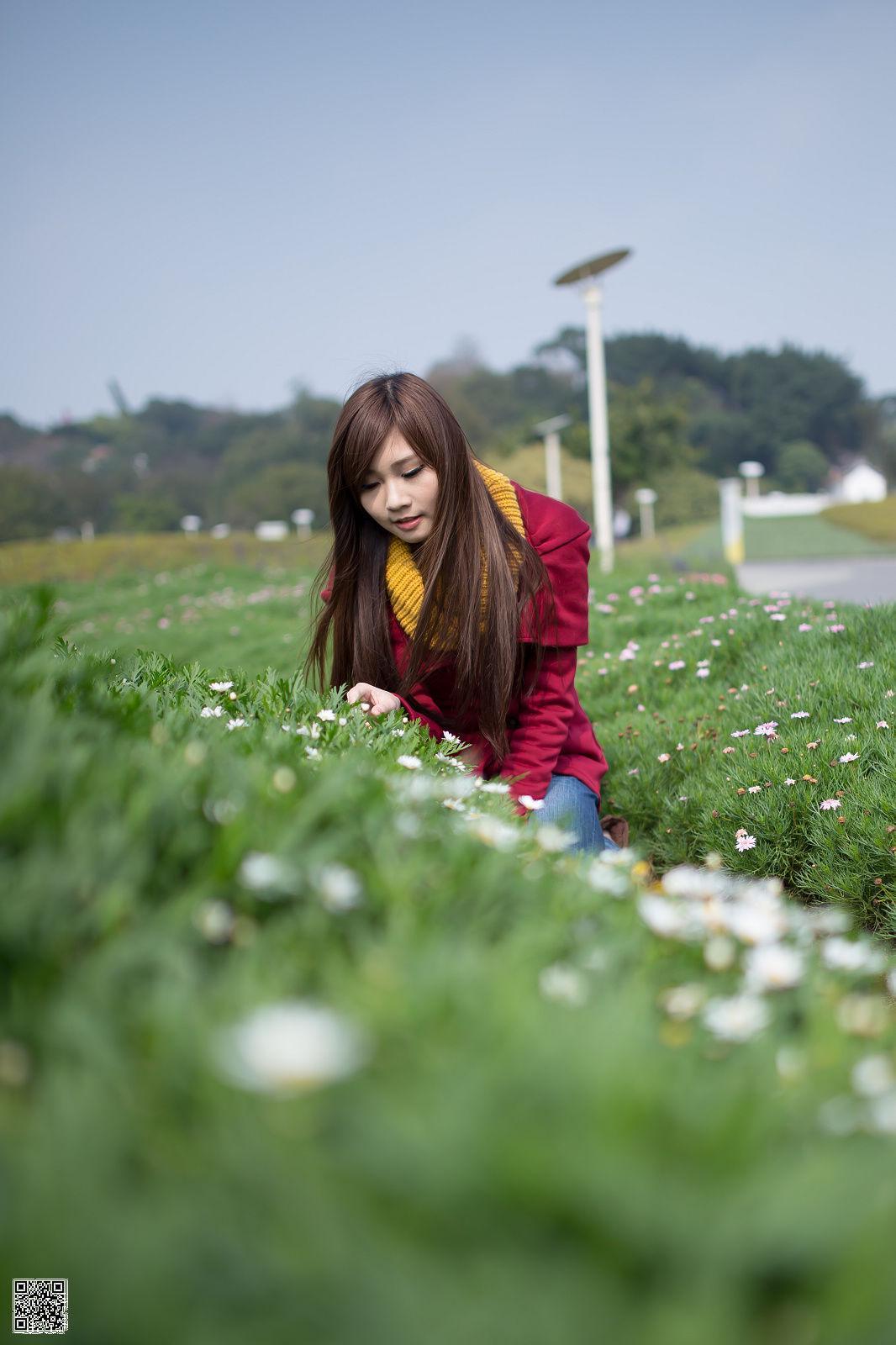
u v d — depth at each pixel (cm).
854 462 9119
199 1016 79
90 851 98
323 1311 57
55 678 148
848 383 8831
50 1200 61
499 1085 72
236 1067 67
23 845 100
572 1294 58
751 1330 61
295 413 7444
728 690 430
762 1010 101
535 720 270
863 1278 62
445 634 257
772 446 8612
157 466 7719
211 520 6794
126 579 1942
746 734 367
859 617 470
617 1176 62
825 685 386
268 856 109
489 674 254
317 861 112
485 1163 63
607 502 1456
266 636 999
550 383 7681
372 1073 78
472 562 250
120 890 94
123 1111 71
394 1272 59
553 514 269
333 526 272
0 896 90
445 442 245
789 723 368
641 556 1617
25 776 101
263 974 92
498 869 125
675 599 748
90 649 225
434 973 90
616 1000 94
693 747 373
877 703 367
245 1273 59
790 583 1484
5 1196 62
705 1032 101
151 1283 56
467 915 115
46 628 163
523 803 219
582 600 270
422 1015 84
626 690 478
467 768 229
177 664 268
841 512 4294
